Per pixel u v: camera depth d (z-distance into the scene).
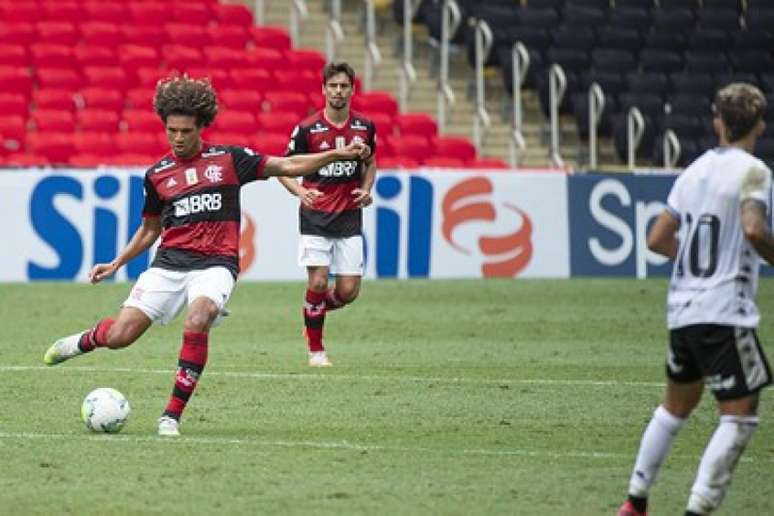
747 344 25.56
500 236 77.62
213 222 34.66
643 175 79.38
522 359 49.97
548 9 98.75
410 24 97.81
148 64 90.12
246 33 94.50
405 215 76.38
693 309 25.83
